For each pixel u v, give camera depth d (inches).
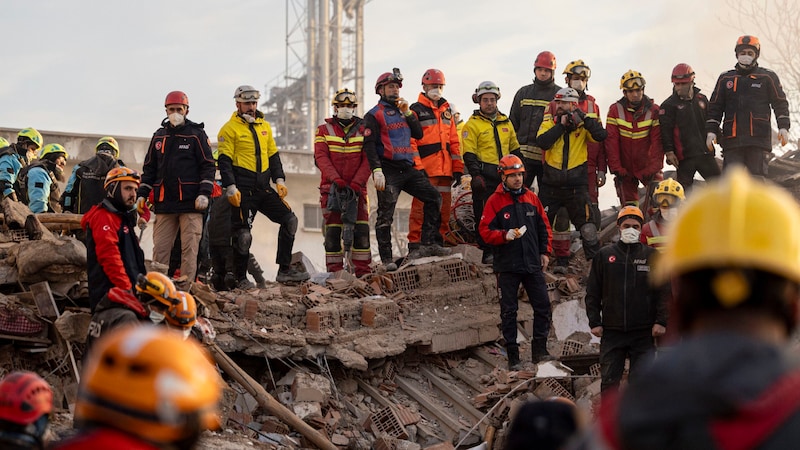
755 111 514.3
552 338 492.7
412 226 528.4
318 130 505.0
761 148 515.2
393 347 446.0
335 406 417.7
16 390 148.5
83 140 864.3
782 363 66.3
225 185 471.2
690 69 522.9
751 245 68.9
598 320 388.8
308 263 535.8
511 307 445.7
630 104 530.6
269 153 488.7
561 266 527.5
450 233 554.9
